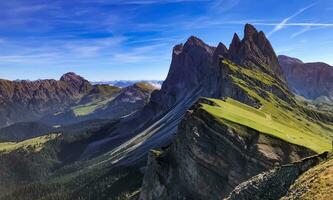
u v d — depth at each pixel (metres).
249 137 135.50
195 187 142.00
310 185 56.50
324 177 56.50
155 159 177.38
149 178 177.00
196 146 141.50
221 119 142.00
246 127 138.38
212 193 135.50
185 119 157.25
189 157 146.12
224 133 137.62
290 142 133.38
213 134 140.12
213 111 149.38
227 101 197.88
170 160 167.62
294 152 131.88
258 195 67.88
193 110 156.75
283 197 60.16
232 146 134.50
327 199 50.66
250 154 130.62
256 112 197.25
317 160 64.75
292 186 60.50
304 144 140.38
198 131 144.12
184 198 146.50
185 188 148.12
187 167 147.25
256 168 127.75
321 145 153.88
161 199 161.88
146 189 177.00
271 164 127.25
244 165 130.38
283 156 130.12
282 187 65.19
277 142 133.88
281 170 67.19
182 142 155.88
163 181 165.50
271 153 130.25
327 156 65.00
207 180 137.50
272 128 151.00
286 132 158.12
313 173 60.03
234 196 71.81
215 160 136.62
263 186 68.06
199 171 140.12
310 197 53.62
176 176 158.12
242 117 154.00
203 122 144.88
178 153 159.50
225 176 133.75
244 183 72.12
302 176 61.56
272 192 66.19
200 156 140.00
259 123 151.88
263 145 132.00
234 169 131.62
